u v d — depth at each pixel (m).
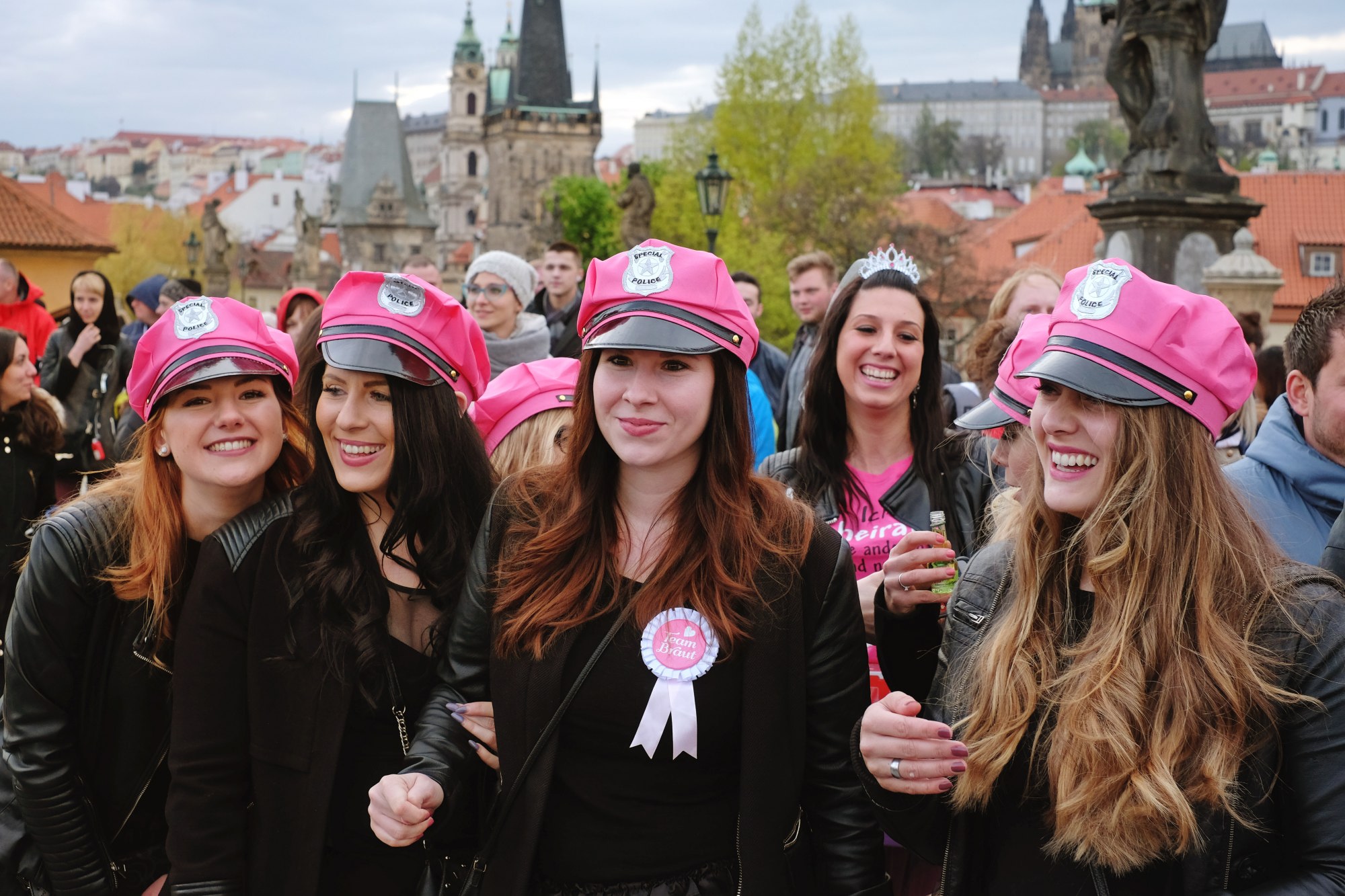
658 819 2.54
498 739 2.63
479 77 185.25
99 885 3.09
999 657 2.40
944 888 2.48
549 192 96.00
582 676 2.54
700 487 2.62
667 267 2.55
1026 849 2.37
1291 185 46.62
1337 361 3.14
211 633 2.86
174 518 3.07
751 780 2.52
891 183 56.09
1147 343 2.30
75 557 3.01
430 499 2.92
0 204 38.75
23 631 3.00
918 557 2.91
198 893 2.78
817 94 56.84
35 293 11.30
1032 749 2.35
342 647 2.83
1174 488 2.29
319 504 2.94
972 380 5.58
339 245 143.50
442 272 136.38
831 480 3.97
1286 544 3.19
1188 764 2.20
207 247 81.12
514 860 2.56
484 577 2.77
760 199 53.12
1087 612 2.40
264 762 2.85
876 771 2.42
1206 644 2.22
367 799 2.91
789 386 7.73
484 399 3.88
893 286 3.91
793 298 8.84
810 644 2.63
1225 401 2.31
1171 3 11.41
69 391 8.59
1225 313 2.34
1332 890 2.12
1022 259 51.94
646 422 2.55
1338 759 2.16
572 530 2.62
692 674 2.51
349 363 2.87
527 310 9.99
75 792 3.05
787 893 2.56
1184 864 2.24
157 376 3.00
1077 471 2.37
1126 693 2.22
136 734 3.10
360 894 2.90
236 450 3.04
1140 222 11.52
